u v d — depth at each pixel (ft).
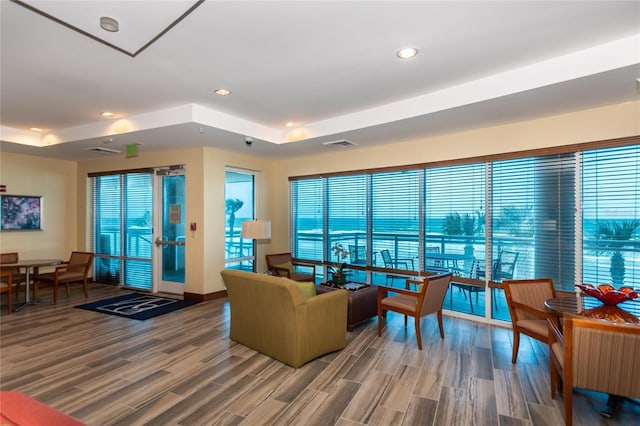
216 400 8.55
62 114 14.57
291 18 7.54
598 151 12.12
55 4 6.91
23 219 20.52
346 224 19.35
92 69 10.11
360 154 18.58
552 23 7.82
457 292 15.88
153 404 8.34
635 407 8.30
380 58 9.49
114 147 18.38
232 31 8.05
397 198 17.42
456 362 10.85
